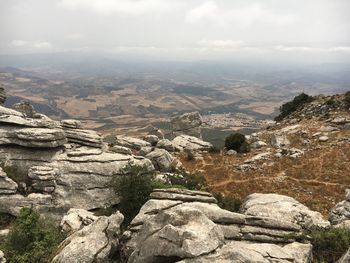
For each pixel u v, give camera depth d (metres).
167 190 26.88
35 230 26.14
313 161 56.84
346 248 21.22
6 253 24.36
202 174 56.06
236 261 16.84
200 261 17.12
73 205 33.28
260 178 53.44
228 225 22.97
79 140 40.16
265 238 21.91
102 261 22.48
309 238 22.09
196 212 20.19
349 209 27.83
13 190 32.62
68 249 22.86
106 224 24.73
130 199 34.03
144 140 68.19
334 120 70.75
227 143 68.31
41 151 36.12
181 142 71.56
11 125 36.97
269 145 68.44
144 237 20.52
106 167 35.62
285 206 27.47
